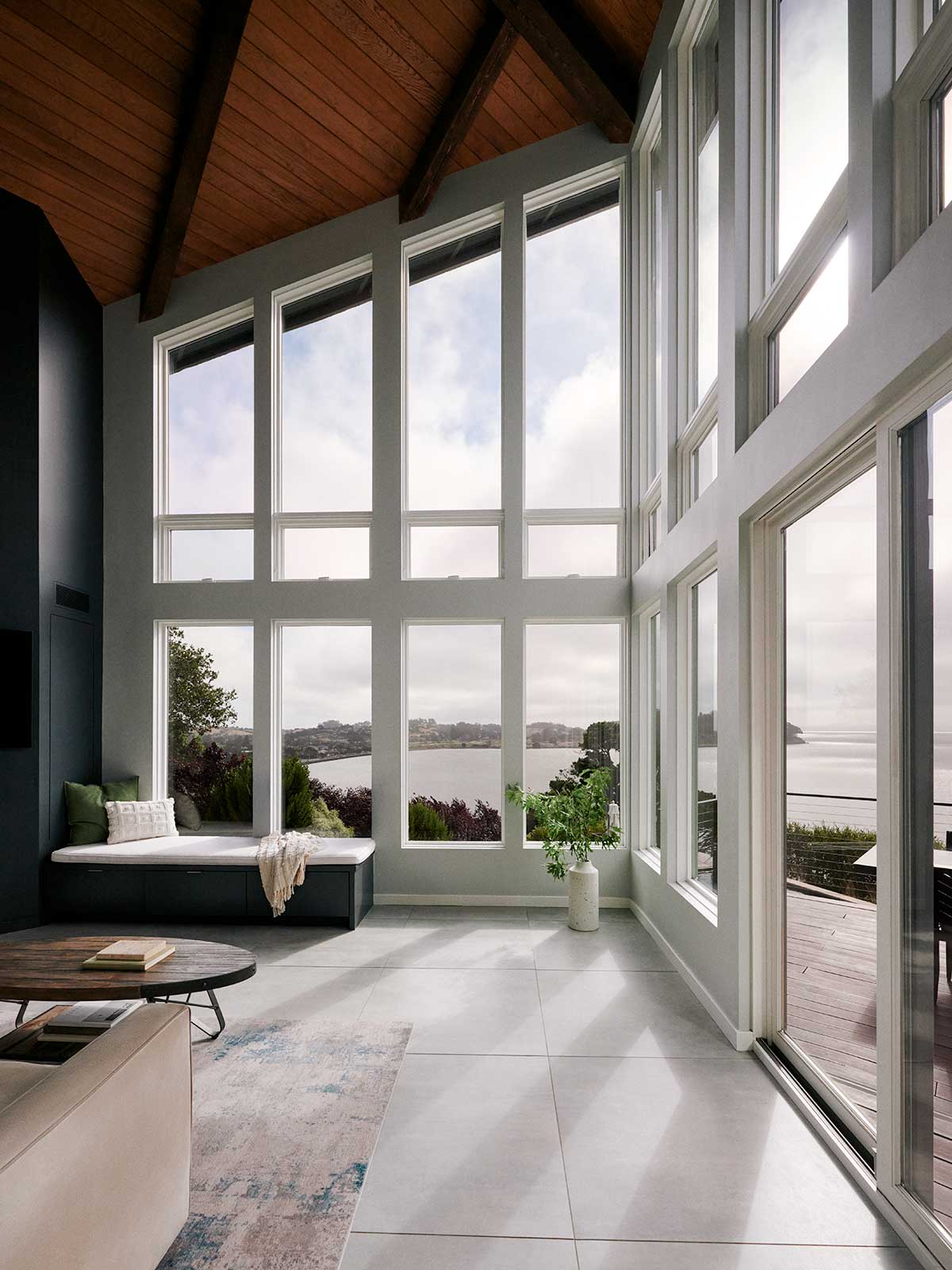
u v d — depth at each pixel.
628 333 6.03
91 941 3.58
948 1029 1.96
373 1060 3.22
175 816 6.16
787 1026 3.15
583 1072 3.13
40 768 5.41
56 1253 1.51
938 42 1.98
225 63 4.61
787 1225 2.20
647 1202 2.30
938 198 2.09
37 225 5.43
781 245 3.27
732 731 3.43
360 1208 2.27
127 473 6.29
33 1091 1.62
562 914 5.62
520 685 5.96
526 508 6.09
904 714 2.19
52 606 5.55
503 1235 2.15
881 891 2.26
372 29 4.84
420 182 5.79
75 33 4.48
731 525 3.47
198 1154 2.53
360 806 6.05
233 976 3.12
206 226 5.99
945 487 1.97
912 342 1.96
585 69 5.25
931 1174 2.03
